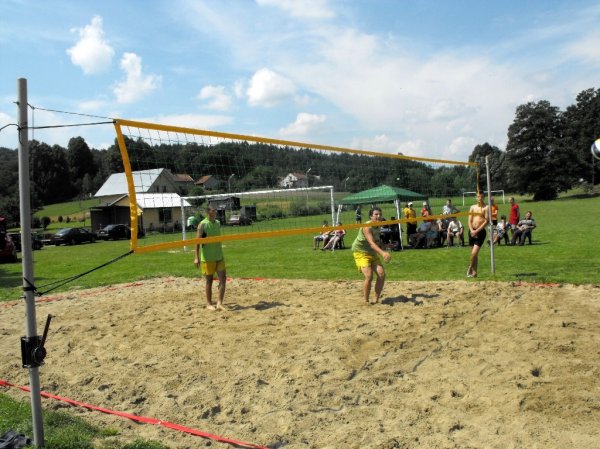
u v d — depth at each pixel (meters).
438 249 15.85
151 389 4.39
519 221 16.05
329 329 5.83
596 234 17.98
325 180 10.95
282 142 7.38
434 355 4.82
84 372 4.90
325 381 4.32
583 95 74.56
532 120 61.16
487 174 9.52
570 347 4.73
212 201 11.84
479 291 7.55
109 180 58.50
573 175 61.78
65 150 101.56
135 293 9.40
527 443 3.16
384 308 6.74
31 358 3.15
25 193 3.15
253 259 15.41
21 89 3.14
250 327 6.16
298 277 10.55
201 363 4.94
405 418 3.59
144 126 5.39
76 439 3.30
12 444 3.17
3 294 10.39
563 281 8.06
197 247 7.32
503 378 4.15
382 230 16.30
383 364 4.64
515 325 5.59
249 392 4.19
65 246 33.19
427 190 13.86
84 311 7.83
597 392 3.80
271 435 3.44
